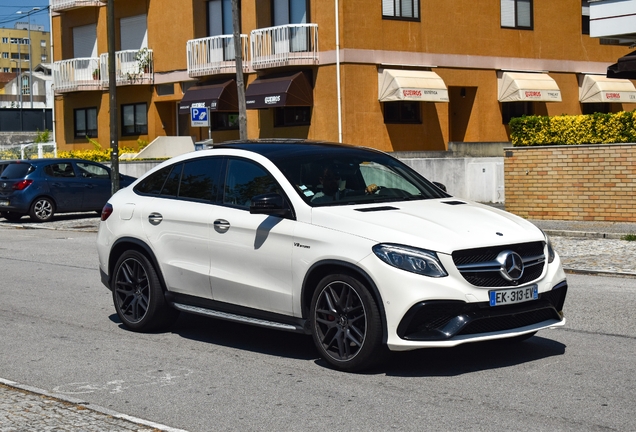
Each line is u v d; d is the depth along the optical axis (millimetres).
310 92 28406
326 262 6785
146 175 8844
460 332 6426
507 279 6566
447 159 27203
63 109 38906
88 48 37875
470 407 5859
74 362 7422
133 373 7016
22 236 20047
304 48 28250
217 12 31891
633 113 17984
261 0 29828
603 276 12094
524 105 31875
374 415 5723
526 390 6266
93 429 5414
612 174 17891
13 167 24188
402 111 28797
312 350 7750
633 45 19438
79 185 24484
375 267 6480
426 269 6387
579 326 8570
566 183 18562
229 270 7633
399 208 7172
